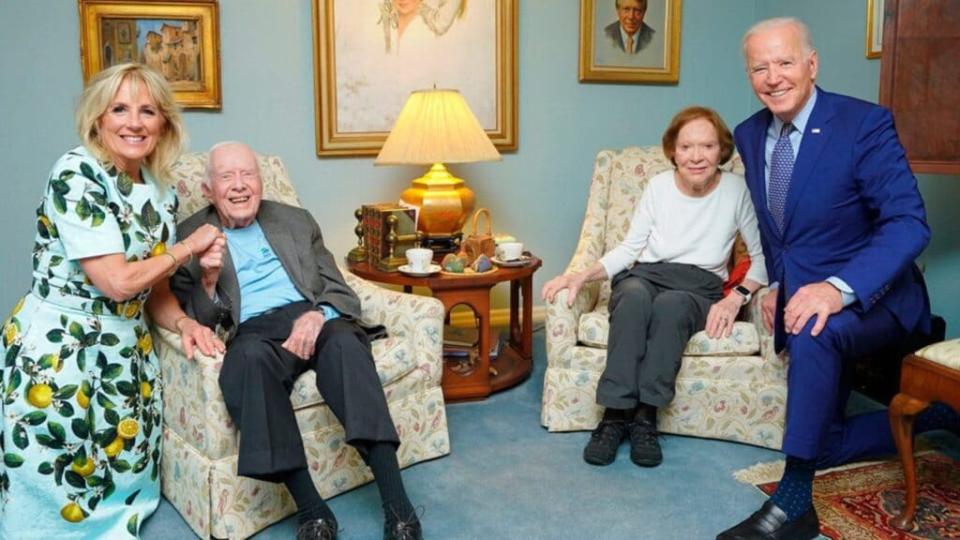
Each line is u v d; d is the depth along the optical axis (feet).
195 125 10.48
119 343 6.36
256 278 7.35
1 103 9.84
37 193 10.14
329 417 6.98
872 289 6.24
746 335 8.02
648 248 8.68
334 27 10.74
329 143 10.98
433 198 9.95
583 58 11.95
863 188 6.65
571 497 7.13
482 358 9.41
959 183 9.37
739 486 7.30
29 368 6.04
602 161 9.90
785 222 7.08
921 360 6.33
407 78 11.21
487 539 6.45
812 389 6.23
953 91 7.37
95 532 6.42
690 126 8.09
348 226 11.39
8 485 6.14
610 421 7.95
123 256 6.08
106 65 10.00
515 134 11.81
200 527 6.50
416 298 7.89
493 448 8.16
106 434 6.36
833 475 7.42
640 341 7.79
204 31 10.24
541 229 12.34
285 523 6.77
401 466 7.64
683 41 12.53
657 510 6.89
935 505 6.86
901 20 7.57
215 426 6.29
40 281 6.15
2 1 9.65
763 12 12.64
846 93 11.16
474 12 11.35
